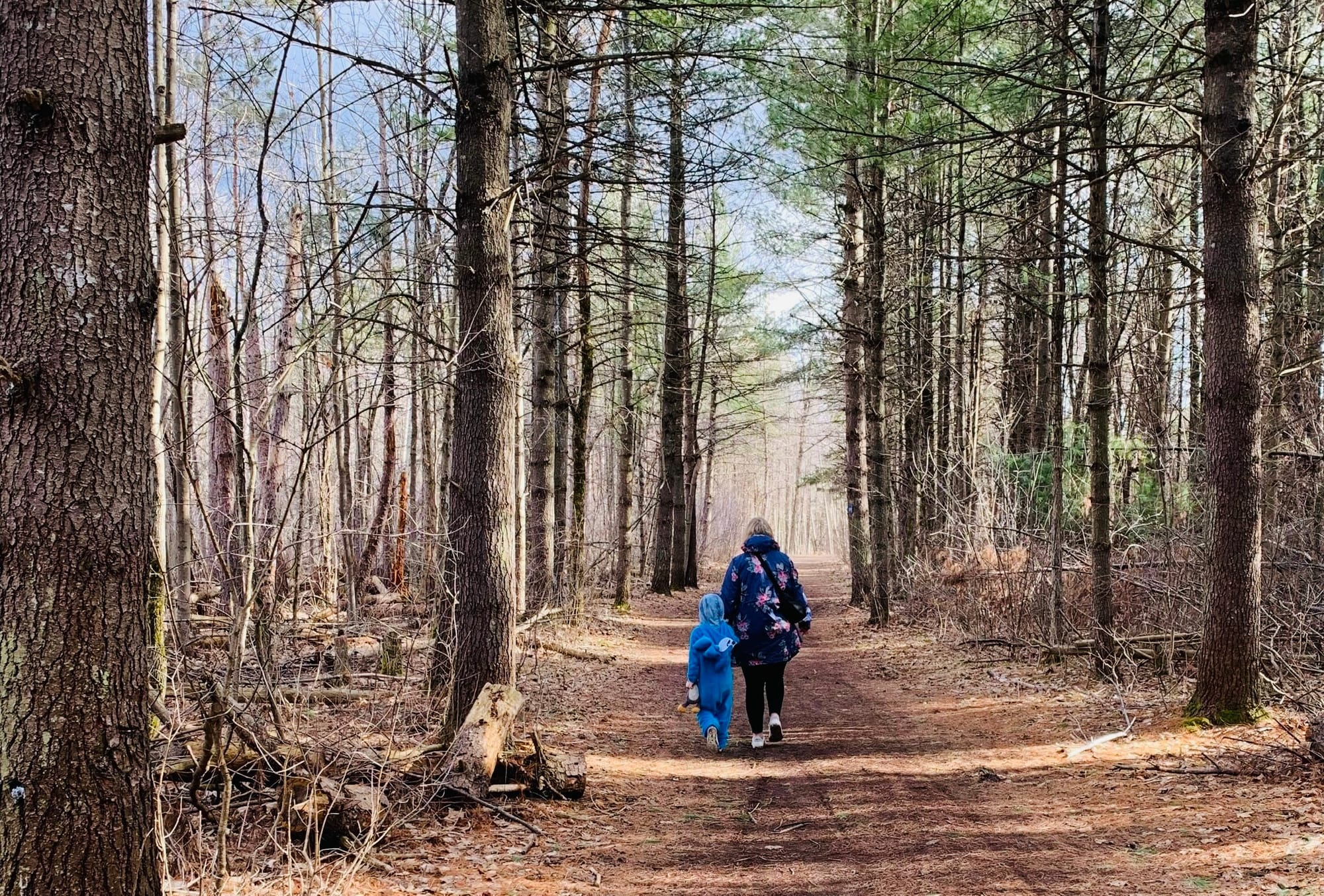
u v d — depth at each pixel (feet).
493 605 21.43
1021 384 67.77
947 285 69.46
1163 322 49.03
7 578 9.62
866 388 64.13
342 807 16.20
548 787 20.31
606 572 79.51
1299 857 14.76
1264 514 34.88
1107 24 30.83
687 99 29.45
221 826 13.87
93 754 9.78
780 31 29.04
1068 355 53.52
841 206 56.85
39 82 9.92
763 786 22.24
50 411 9.78
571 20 29.14
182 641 24.16
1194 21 24.41
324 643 32.12
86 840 9.68
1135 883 14.67
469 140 21.58
